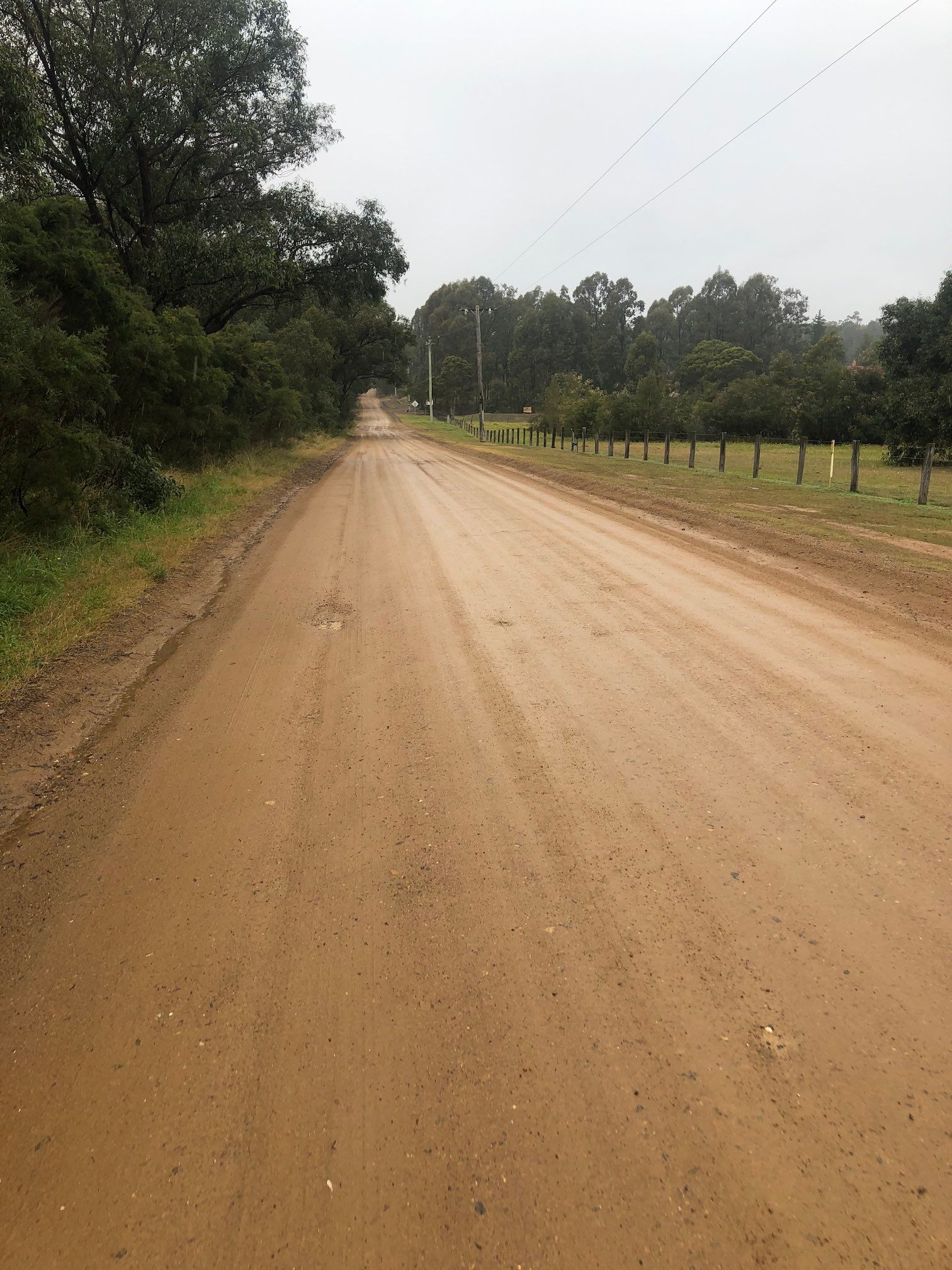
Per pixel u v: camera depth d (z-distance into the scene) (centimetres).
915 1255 178
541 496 1725
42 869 352
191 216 2398
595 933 293
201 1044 249
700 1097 221
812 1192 193
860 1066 229
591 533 1171
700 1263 178
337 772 434
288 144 2420
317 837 369
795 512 1291
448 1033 249
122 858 358
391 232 2708
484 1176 201
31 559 866
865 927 288
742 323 14875
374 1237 187
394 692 552
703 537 1088
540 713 500
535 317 13838
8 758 461
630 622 692
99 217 2106
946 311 3203
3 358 931
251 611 799
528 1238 185
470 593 828
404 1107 223
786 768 411
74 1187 203
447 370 13012
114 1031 255
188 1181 204
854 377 5203
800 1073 228
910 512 1298
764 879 320
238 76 2191
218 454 2195
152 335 1527
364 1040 248
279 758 456
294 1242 187
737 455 3416
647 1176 199
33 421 984
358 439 5938
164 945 297
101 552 977
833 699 497
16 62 1179
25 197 1451
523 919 303
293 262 2469
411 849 355
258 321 4678
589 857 341
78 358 1048
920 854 330
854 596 743
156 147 2134
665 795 390
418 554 1069
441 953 286
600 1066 234
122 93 1948
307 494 1942
